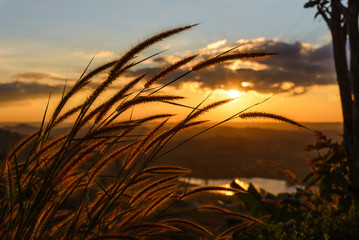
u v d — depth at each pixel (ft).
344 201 12.51
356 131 15.23
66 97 4.01
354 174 14.76
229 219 9.28
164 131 4.16
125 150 4.11
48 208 4.39
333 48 16.66
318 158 15.10
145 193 4.73
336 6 16.43
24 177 4.27
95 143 3.84
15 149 4.18
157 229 4.42
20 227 3.71
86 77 4.01
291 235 8.94
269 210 12.09
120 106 3.96
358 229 8.75
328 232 8.74
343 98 16.10
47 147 4.02
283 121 3.96
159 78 4.09
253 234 9.66
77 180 4.22
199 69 3.97
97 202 4.26
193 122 4.24
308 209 12.12
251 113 4.04
